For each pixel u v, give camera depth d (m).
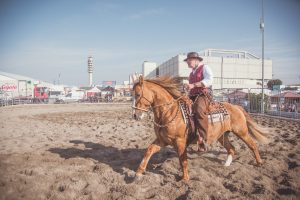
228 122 5.86
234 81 64.56
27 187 4.87
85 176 5.38
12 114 20.58
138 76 5.48
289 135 9.88
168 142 5.32
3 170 5.72
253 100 22.56
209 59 63.22
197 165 6.18
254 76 65.81
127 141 9.20
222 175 5.57
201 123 5.25
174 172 5.69
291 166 6.23
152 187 4.97
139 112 5.26
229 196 4.54
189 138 5.36
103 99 51.19
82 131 11.62
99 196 4.59
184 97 5.36
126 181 5.29
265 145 8.18
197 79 5.65
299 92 20.27
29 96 45.31
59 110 26.28
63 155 7.21
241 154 7.14
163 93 5.27
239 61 64.88
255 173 5.66
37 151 7.50
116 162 6.53
